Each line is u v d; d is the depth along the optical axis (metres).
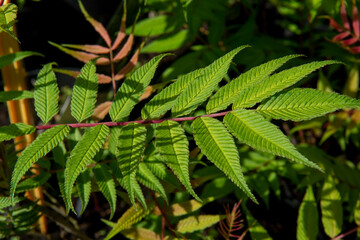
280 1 0.98
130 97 0.52
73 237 0.85
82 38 0.98
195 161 0.59
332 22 0.78
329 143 1.09
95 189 0.63
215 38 0.93
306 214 0.71
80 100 0.54
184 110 0.51
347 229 0.92
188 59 0.87
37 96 0.54
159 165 0.58
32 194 0.69
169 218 0.75
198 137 0.49
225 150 0.48
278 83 0.49
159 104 0.52
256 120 0.49
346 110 0.89
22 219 0.64
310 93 0.48
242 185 0.47
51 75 0.55
